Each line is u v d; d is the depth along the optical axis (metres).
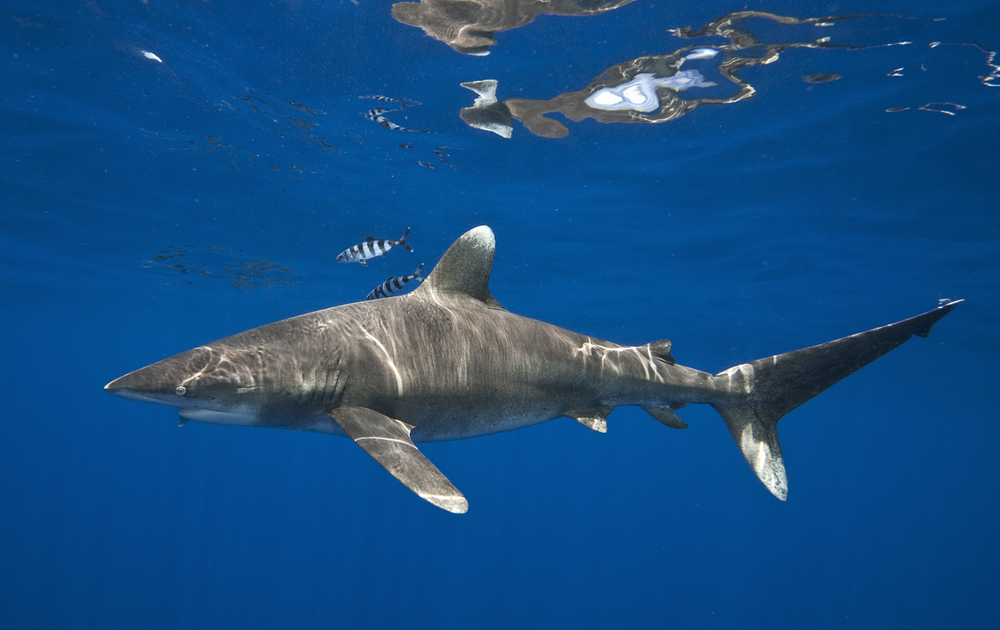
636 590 57.41
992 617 70.75
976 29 7.47
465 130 11.30
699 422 72.00
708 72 9.05
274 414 3.66
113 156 12.83
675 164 12.09
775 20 7.69
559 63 9.02
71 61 9.48
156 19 8.48
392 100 10.27
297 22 8.41
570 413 4.48
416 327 3.96
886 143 10.43
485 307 4.36
